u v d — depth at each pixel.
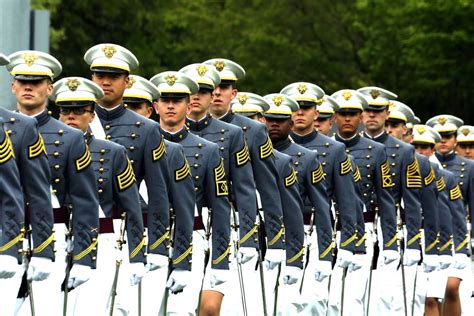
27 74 19.20
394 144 28.34
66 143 19.17
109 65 20.97
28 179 18.11
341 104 27.36
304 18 76.38
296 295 24.19
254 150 23.47
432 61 69.19
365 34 73.31
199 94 23.09
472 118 74.12
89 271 18.92
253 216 22.78
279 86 75.06
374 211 27.23
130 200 20.05
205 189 22.28
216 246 22.03
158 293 20.80
